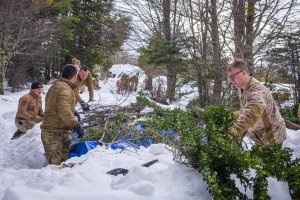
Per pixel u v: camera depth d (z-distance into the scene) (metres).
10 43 18.34
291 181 2.73
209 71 12.31
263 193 2.59
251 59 11.20
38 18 19.25
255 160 2.61
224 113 3.09
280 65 11.98
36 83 8.12
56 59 27.33
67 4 19.94
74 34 25.45
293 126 7.81
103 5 24.80
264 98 3.27
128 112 7.09
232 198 2.61
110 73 34.09
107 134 5.71
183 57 13.12
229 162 2.77
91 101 9.08
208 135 3.05
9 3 17.72
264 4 11.43
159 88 16.44
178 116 3.40
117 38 23.88
